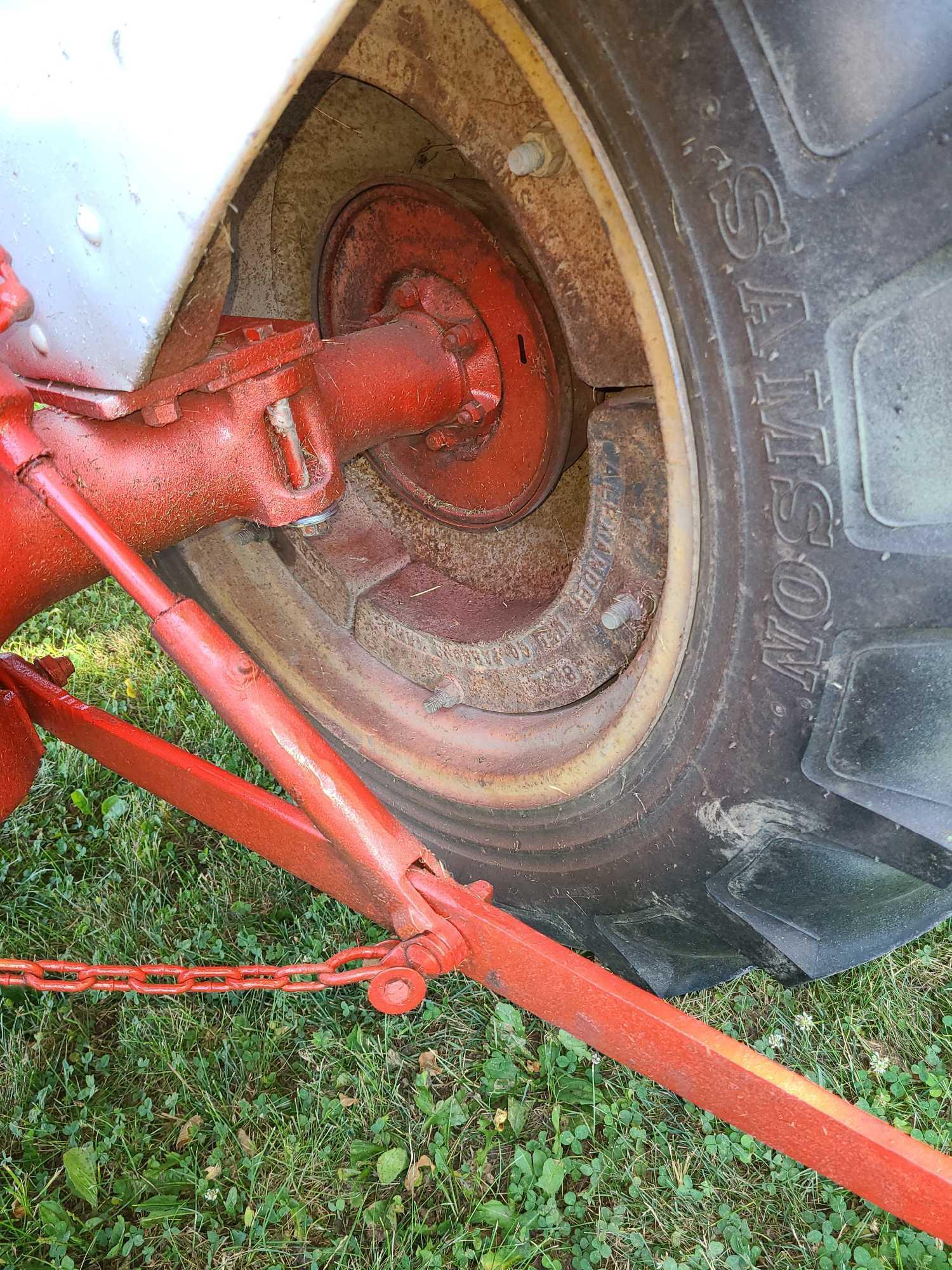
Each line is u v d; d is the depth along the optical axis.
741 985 2.41
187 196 1.17
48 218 1.33
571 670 2.06
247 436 1.75
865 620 1.41
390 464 2.62
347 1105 2.21
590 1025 1.58
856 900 1.74
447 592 2.59
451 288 2.26
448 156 2.37
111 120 1.18
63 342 1.46
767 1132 1.50
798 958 1.80
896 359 1.29
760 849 1.67
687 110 1.27
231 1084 2.30
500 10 1.33
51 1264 1.98
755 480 1.42
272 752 1.52
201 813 2.12
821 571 1.42
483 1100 2.24
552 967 1.55
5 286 1.38
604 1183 2.08
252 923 2.66
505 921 1.60
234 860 2.83
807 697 1.49
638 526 1.81
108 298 1.33
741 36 1.21
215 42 1.08
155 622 1.49
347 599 2.54
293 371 1.74
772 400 1.36
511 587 2.57
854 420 1.32
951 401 1.32
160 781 2.16
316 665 2.56
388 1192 2.08
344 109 2.29
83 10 1.16
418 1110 2.22
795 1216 2.00
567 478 2.46
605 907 2.00
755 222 1.29
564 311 1.72
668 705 1.67
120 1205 2.08
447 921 1.59
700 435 1.45
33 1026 2.44
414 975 1.57
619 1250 1.97
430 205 2.21
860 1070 2.23
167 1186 2.10
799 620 1.46
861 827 1.55
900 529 1.36
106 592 3.96
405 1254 1.95
